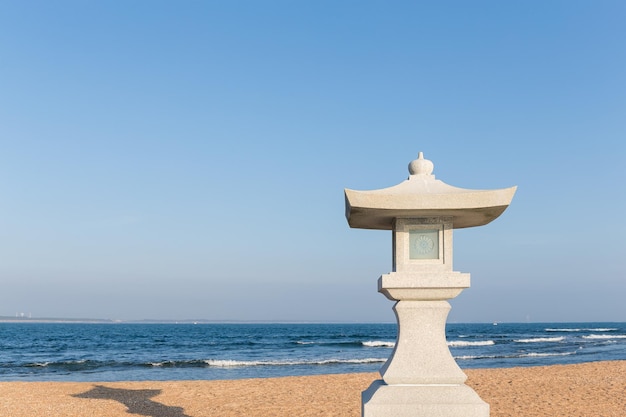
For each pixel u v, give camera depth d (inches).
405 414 274.7
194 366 1219.9
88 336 3196.4
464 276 286.5
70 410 502.3
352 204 278.1
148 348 2047.2
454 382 283.1
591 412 494.0
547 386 667.4
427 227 295.6
